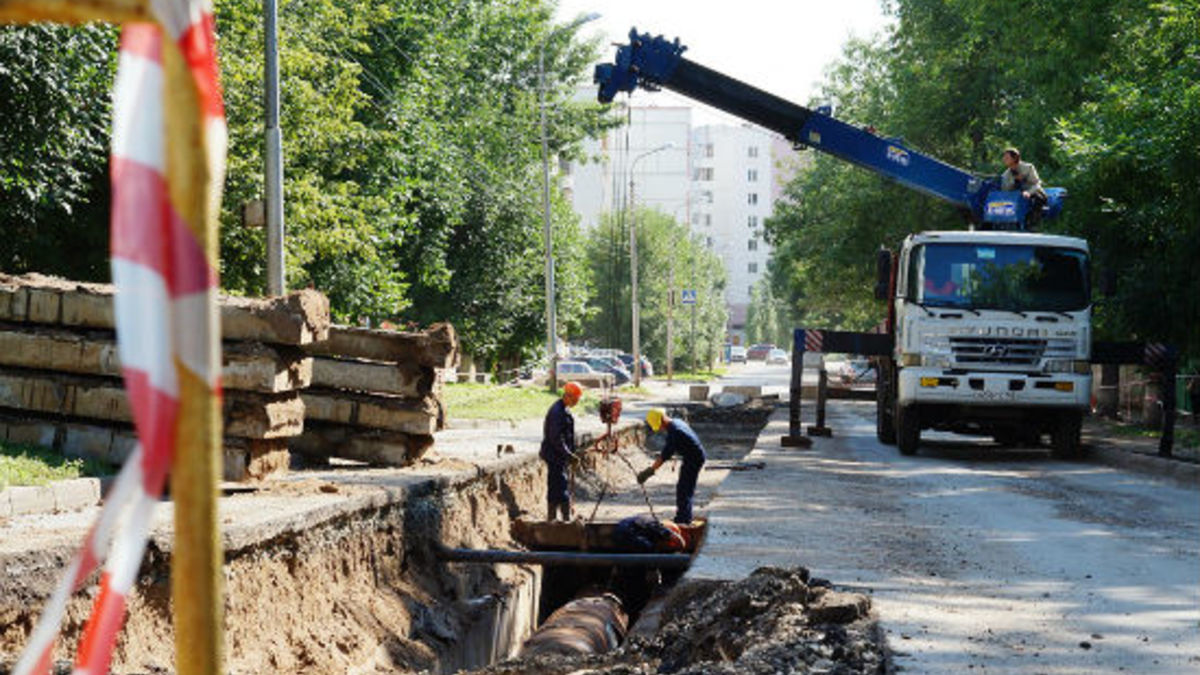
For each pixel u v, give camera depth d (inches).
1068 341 799.7
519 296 1950.1
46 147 713.0
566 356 2608.3
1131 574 354.3
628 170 6181.1
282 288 730.8
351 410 593.3
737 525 452.4
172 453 46.2
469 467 606.5
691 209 6983.3
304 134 960.3
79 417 492.7
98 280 901.2
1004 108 1596.9
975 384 801.6
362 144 1097.4
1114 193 972.6
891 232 1723.7
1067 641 251.8
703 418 1745.8
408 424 590.9
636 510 788.0
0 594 276.2
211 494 46.6
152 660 313.6
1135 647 247.1
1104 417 1350.9
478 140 1914.4
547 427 655.8
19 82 672.4
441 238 1642.5
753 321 6835.6
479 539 589.0
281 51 938.1
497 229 1910.7
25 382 493.0
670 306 3002.0
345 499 440.1
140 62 46.1
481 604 516.1
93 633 46.3
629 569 583.2
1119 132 911.7
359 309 1258.0
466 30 1870.1
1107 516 510.0
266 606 368.5
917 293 812.0
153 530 327.9
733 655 264.4
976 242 812.0
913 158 885.2
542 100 1692.9
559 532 573.6
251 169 932.6
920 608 287.4
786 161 2285.9
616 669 276.7
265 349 478.9
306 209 965.8
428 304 1865.2
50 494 388.8
